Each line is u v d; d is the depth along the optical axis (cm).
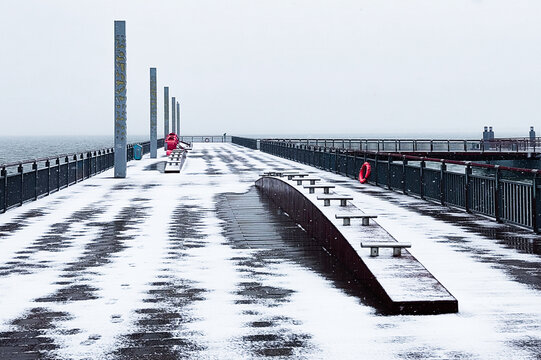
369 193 2159
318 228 1178
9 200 1728
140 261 1000
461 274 877
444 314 677
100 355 552
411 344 574
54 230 1348
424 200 1930
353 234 952
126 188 2416
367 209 1689
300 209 1398
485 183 1496
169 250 1100
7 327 641
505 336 596
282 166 3978
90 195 2145
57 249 1114
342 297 757
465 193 1619
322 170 3531
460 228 1334
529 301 729
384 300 713
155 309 708
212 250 1099
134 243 1177
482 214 1520
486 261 970
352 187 2397
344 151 3005
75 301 747
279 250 1098
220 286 821
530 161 5534
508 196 1371
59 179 2339
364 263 814
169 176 3089
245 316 676
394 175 2245
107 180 2842
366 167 2512
